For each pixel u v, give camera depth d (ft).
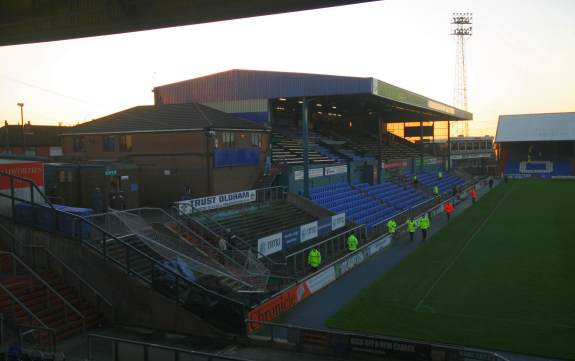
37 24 76.38
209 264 75.97
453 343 56.80
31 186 72.59
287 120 203.00
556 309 67.87
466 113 281.54
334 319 65.72
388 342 50.72
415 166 248.32
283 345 55.98
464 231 132.67
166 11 67.36
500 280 83.51
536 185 264.31
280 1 61.77
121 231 75.92
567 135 321.52
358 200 159.02
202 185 115.24
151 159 120.98
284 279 80.23
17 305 58.90
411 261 99.14
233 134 123.34
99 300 65.72
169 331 62.23
